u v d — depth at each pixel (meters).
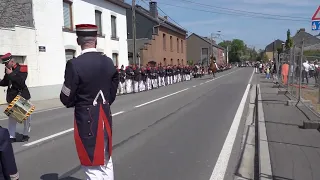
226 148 6.51
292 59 15.34
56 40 17.52
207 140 7.16
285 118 8.91
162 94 18.25
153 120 9.59
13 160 2.43
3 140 2.36
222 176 5.00
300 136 6.79
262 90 17.92
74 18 19.33
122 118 10.01
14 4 16.03
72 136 7.72
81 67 3.01
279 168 4.82
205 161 5.71
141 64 32.34
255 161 5.73
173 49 42.50
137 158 5.90
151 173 5.12
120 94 19.41
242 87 21.81
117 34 24.95
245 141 7.12
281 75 21.08
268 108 10.87
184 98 15.62
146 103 13.88
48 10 16.88
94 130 3.07
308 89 16.88
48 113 11.82
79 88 3.05
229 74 47.59
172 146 6.68
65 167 5.46
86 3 20.58
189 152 6.25
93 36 3.16
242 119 9.69
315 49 27.84
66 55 18.72
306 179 4.39
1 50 14.03
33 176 5.04
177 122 9.25
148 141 7.11
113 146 6.71
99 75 3.09
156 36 35.72
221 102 13.77
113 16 24.52
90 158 3.08
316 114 9.31
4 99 14.20
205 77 40.31
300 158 5.29
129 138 7.38
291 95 14.43
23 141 7.24
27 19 15.98
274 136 6.78
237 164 5.57
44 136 7.74
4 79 6.97
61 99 3.09
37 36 16.14
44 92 16.53
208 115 10.41
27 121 7.29
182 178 4.91
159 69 26.25
